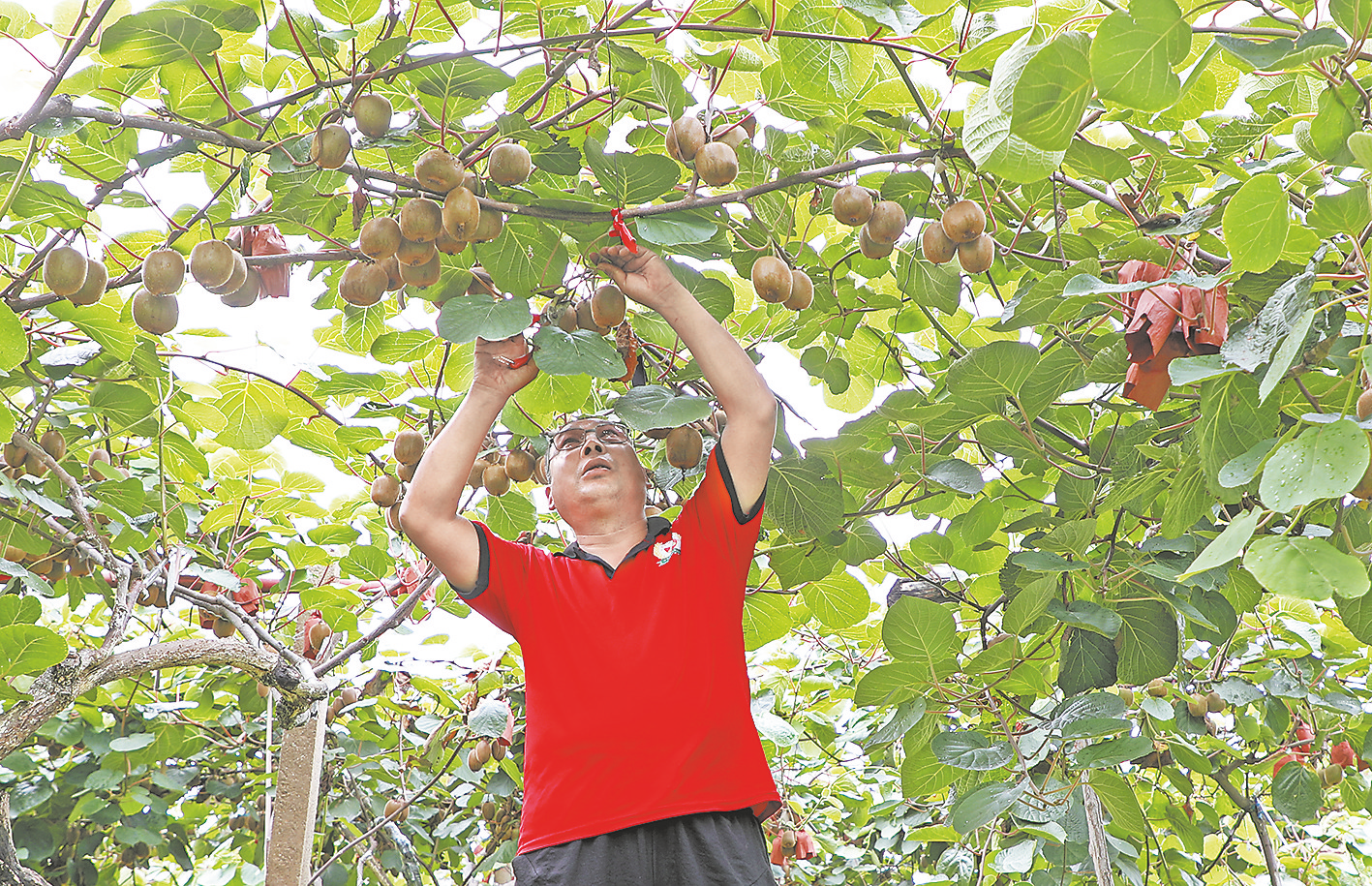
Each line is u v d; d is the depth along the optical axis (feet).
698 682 6.18
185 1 5.30
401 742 15.12
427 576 10.07
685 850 5.72
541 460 8.45
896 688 7.99
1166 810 12.10
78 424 8.84
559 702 6.21
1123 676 8.37
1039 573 8.13
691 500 6.93
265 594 12.01
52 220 6.07
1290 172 6.40
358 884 14.99
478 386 6.93
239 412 8.82
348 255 6.17
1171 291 5.91
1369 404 5.00
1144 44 4.19
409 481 8.36
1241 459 5.21
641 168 5.91
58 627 14.17
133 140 6.39
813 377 9.85
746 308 9.33
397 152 6.20
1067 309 6.63
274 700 12.22
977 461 10.19
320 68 6.45
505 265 6.48
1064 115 4.37
